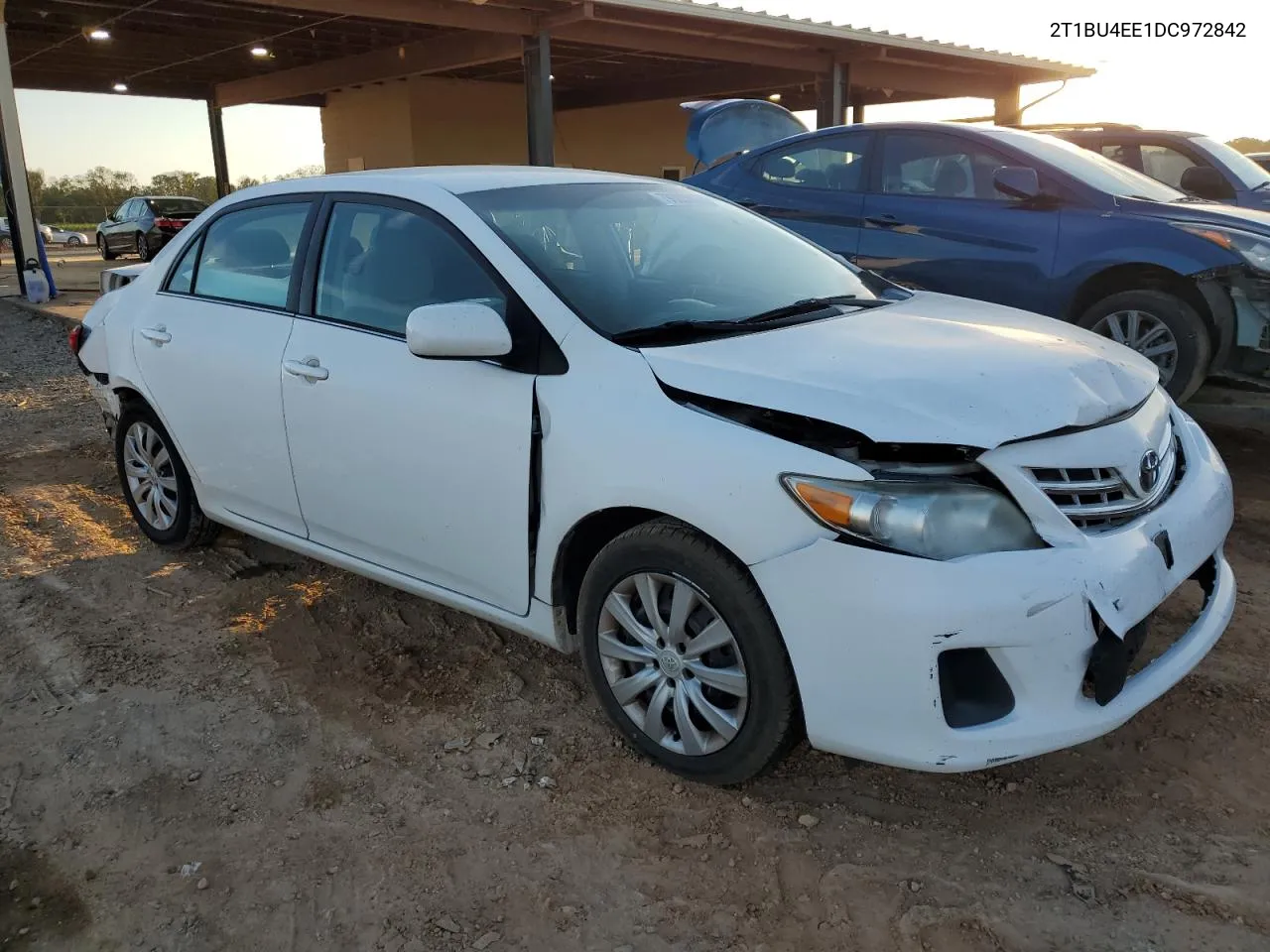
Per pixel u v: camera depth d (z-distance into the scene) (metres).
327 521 3.64
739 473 2.47
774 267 3.64
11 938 2.37
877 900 2.37
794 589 2.41
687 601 2.66
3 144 14.00
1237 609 3.71
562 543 2.88
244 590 4.20
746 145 8.73
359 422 3.36
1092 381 2.75
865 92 24.64
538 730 3.13
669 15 14.59
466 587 3.25
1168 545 2.61
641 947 2.27
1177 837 2.53
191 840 2.68
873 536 2.32
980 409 2.46
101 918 2.42
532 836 2.65
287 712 3.28
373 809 2.78
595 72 22.39
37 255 14.34
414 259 3.33
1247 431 5.99
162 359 4.20
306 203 3.77
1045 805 2.69
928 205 6.17
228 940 2.34
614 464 2.69
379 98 23.16
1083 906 2.32
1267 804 2.64
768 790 2.79
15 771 3.01
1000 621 2.29
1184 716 3.05
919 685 2.32
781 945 2.25
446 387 3.09
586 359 2.83
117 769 3.00
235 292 4.00
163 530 4.60
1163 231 5.29
